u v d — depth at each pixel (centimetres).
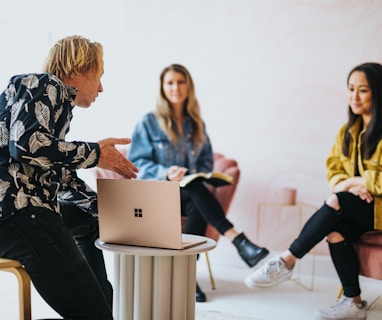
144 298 200
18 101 172
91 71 195
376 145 298
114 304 213
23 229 172
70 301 178
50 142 170
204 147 368
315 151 393
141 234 195
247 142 413
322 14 388
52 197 182
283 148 402
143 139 357
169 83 354
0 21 416
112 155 187
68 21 443
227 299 319
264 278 290
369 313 295
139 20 441
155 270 199
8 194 172
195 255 209
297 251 289
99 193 197
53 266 174
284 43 399
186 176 335
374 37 375
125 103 448
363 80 303
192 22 426
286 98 400
